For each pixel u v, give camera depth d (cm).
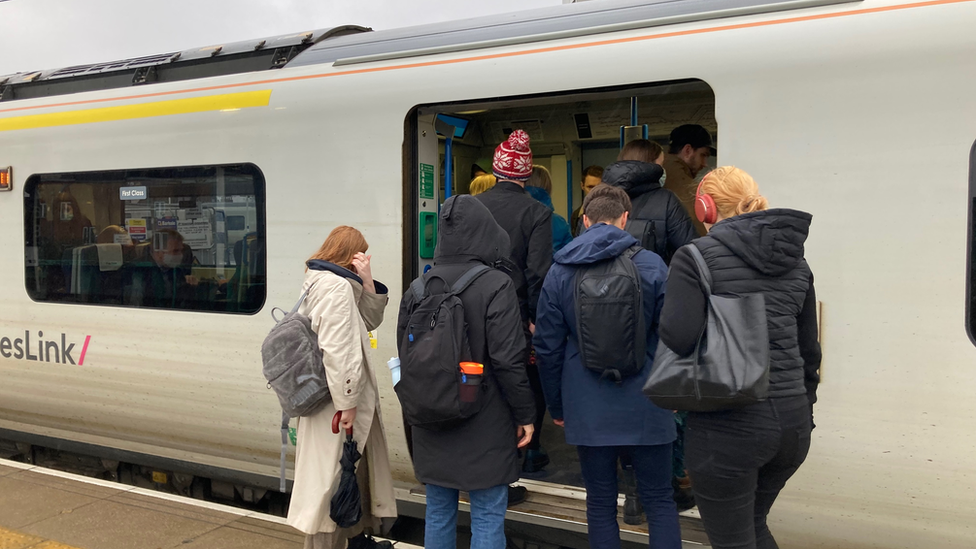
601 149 513
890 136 259
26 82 470
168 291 411
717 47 286
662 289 252
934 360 254
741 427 210
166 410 415
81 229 437
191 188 400
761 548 237
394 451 355
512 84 320
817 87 269
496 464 251
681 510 329
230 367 391
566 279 258
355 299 287
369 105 350
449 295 246
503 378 246
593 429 256
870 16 264
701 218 233
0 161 460
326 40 388
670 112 432
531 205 326
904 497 262
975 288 249
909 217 257
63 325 444
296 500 282
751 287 209
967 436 251
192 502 387
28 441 478
